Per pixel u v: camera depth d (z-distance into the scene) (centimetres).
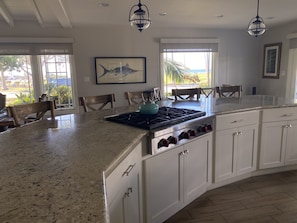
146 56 555
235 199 240
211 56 599
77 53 514
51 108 219
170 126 183
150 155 173
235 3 365
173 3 358
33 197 81
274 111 274
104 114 232
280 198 241
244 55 626
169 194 197
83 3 349
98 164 110
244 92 635
